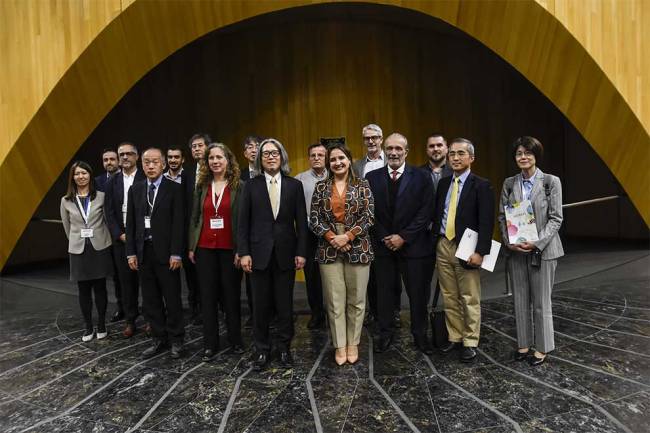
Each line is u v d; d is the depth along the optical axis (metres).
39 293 4.94
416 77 5.98
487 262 2.60
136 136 6.93
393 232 2.80
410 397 2.29
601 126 4.53
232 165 2.89
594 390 2.30
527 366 2.61
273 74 5.82
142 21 4.20
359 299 2.71
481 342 3.02
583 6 4.16
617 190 7.58
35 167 4.64
